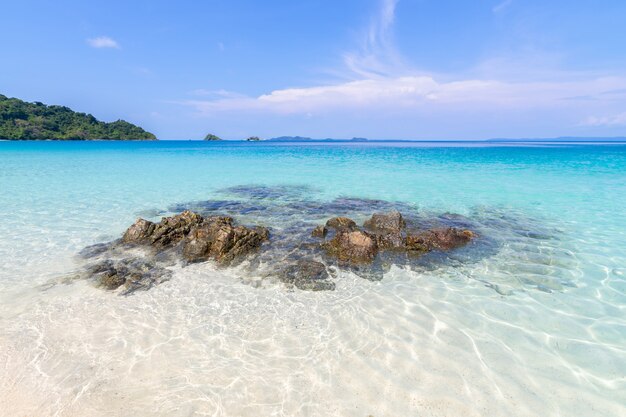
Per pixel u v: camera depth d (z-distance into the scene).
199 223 10.48
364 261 8.36
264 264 8.25
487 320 5.98
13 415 4.01
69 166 29.55
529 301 6.63
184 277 7.60
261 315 6.12
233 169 28.17
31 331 5.61
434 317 6.07
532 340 5.42
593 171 25.80
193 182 20.98
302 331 5.66
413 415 4.07
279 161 36.66
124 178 22.44
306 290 7.04
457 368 4.81
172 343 5.34
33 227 11.31
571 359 4.98
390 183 20.41
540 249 9.38
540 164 31.47
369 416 4.06
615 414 4.05
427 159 38.59
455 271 7.99
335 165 31.53
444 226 11.55
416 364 4.88
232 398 4.29
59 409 4.09
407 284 7.34
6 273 7.80
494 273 7.88
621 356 5.03
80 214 13.09
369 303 6.55
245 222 11.87
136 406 4.15
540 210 13.76
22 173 24.25
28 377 4.59
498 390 4.43
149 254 8.90
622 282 7.40
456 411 4.13
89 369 4.75
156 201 15.45
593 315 6.13
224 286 7.20
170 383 4.52
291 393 4.38
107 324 5.84
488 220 12.31
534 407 4.17
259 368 4.81
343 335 5.55
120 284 7.25
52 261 8.51
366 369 4.79
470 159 38.53
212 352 5.14
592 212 13.38
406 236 9.53
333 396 4.34
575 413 4.09
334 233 10.50
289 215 12.89
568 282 7.43
